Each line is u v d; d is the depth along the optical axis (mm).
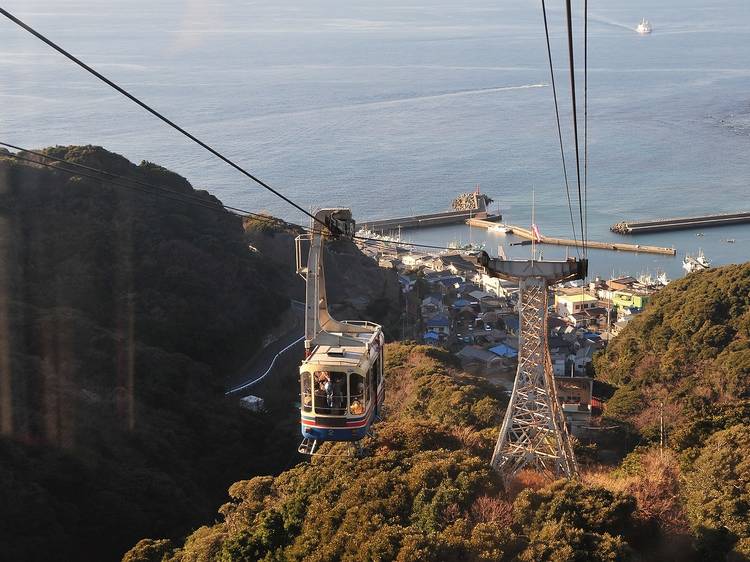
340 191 194500
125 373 67375
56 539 47219
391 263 142125
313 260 25391
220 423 67812
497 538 29812
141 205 93875
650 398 72000
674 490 37906
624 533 32219
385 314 109875
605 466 53219
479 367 97812
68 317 70875
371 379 24672
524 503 32875
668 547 32812
